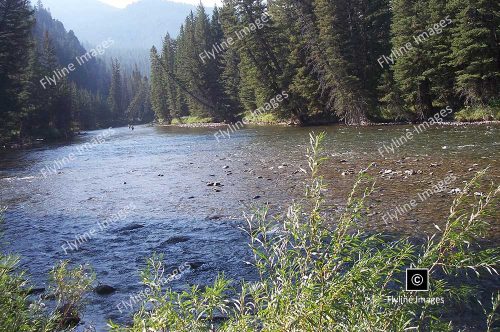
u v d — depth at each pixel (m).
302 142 27.83
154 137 47.31
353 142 24.75
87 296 6.16
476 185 2.67
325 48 41.94
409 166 15.50
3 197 14.93
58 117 65.25
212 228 9.70
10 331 3.12
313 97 45.78
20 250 8.65
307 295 2.22
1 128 43.94
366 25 43.44
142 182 16.83
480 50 33.31
